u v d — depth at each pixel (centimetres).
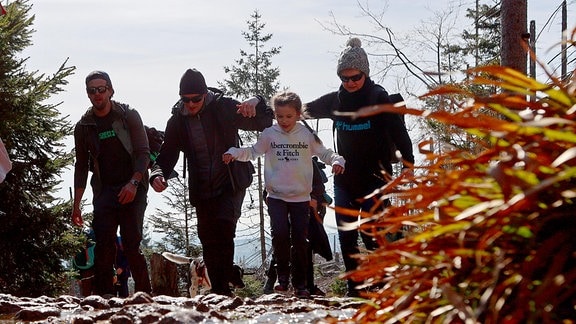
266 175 754
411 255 148
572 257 133
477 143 161
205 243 775
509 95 148
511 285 136
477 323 140
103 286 805
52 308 409
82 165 827
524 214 137
